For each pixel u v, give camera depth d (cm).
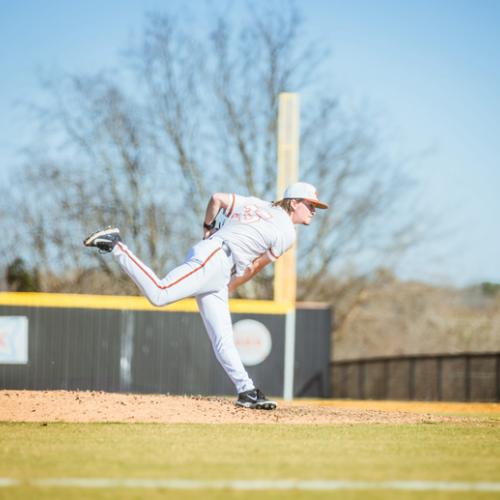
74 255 9119
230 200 2397
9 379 5372
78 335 5453
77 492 1228
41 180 9150
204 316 2448
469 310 11469
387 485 1296
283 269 5750
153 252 9331
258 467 1453
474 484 1315
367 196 9844
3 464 1472
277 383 5681
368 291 10206
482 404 4947
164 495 1209
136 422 2127
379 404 4894
